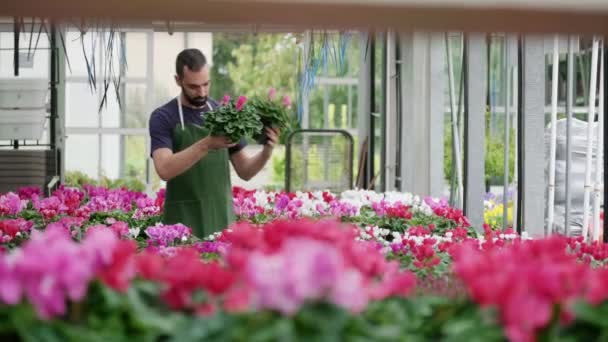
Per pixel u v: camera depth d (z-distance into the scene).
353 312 2.20
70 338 2.17
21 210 7.99
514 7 2.07
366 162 14.33
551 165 7.63
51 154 10.90
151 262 2.53
